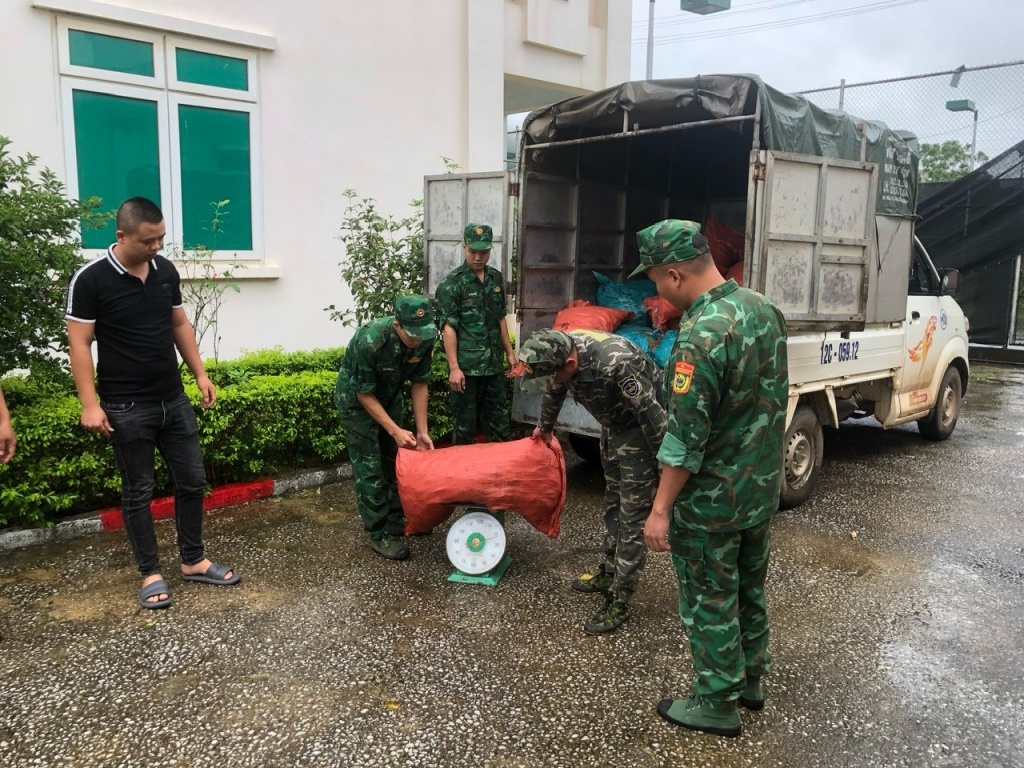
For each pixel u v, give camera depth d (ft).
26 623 10.84
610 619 10.94
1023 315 39.96
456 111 27.68
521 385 17.60
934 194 38.96
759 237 14.03
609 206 20.59
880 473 19.40
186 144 21.74
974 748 8.47
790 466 16.03
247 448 15.94
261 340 23.59
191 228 22.11
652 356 16.20
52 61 19.26
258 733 8.51
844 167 15.56
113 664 9.84
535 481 12.13
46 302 13.73
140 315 11.04
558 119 17.22
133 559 13.00
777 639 10.84
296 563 13.07
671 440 7.70
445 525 15.02
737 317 7.76
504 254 17.83
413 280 20.66
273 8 22.76
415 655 10.18
